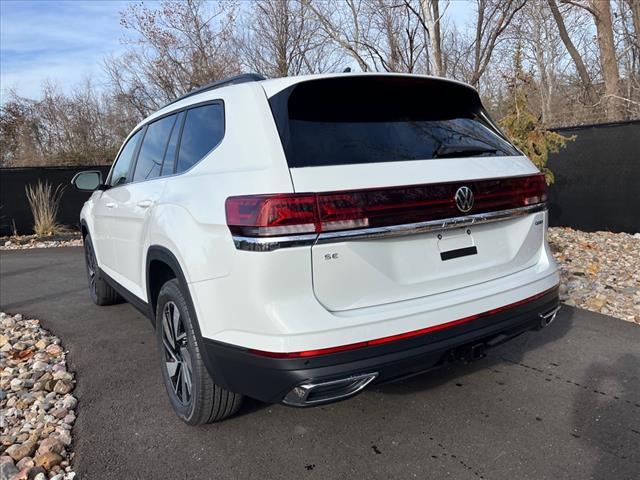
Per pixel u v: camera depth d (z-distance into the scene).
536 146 6.79
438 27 7.69
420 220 2.45
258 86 2.66
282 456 2.69
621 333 4.17
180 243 2.70
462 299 2.56
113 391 3.52
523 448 2.67
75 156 19.23
